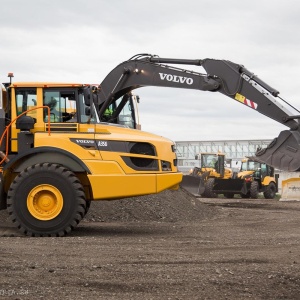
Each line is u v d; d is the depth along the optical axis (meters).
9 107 12.62
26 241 10.66
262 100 19.02
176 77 20.38
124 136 12.27
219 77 19.77
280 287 6.57
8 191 11.84
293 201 30.75
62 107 12.45
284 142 18.17
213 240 11.38
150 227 14.06
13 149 12.40
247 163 39.25
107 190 12.02
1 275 6.88
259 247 10.30
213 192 35.91
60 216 11.70
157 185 12.20
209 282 6.78
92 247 9.87
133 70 20.92
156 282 6.73
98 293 6.16
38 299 5.82
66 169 11.91
